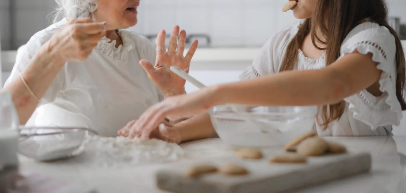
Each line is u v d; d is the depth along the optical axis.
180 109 0.79
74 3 1.31
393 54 1.07
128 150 0.83
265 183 0.59
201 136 1.08
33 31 3.38
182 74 0.99
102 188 0.62
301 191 0.63
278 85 0.81
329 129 1.31
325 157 0.71
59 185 0.58
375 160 0.83
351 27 1.17
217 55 2.68
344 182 0.67
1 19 3.29
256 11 3.28
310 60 1.32
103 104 1.29
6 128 0.64
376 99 1.13
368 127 1.28
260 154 0.71
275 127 0.81
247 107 0.83
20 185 0.58
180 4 3.35
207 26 3.34
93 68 1.29
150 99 1.39
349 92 0.89
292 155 0.69
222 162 0.68
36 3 3.35
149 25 3.40
